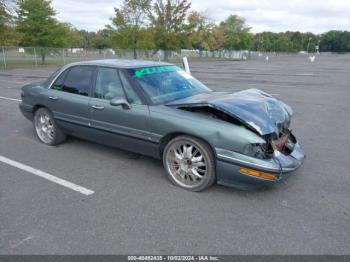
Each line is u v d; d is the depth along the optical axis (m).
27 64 31.22
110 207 3.20
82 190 3.58
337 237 2.71
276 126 3.39
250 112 3.35
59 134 5.03
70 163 4.41
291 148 3.71
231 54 67.44
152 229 2.81
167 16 35.03
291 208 3.20
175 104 3.68
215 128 3.26
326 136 5.89
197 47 53.03
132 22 32.97
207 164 3.40
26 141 5.44
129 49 33.31
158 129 3.66
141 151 4.04
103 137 4.34
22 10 32.00
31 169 4.18
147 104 3.79
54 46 34.19
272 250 2.54
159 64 4.55
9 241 2.63
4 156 4.68
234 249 2.55
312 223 2.92
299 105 9.10
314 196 3.46
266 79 16.84
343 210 3.16
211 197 3.43
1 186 3.66
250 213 3.09
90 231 2.78
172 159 3.71
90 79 4.44
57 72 5.02
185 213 3.09
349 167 4.32
